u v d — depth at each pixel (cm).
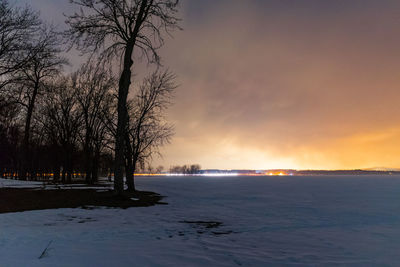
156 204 1650
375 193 2652
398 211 1391
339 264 532
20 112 3950
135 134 2719
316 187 3791
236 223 1042
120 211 1300
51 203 1508
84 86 3541
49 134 3612
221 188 3562
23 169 3538
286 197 2238
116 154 1772
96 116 3388
